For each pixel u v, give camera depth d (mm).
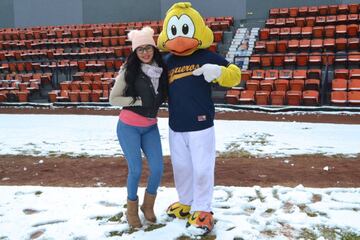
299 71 12719
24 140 8078
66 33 19703
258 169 5637
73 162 6242
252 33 17125
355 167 5652
